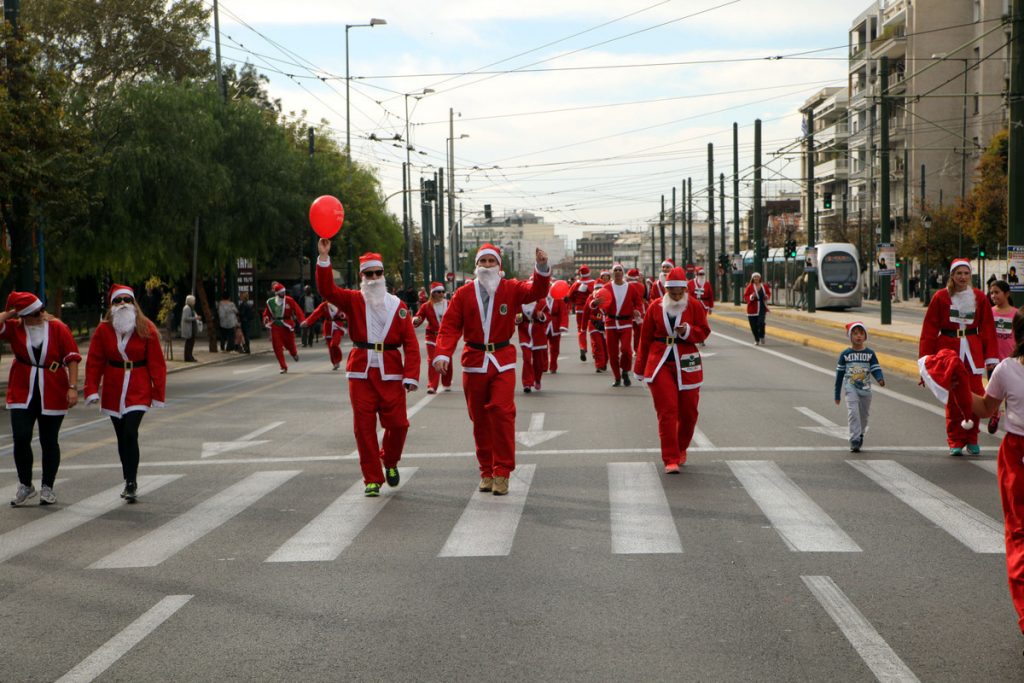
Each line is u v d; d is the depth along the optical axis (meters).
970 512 8.70
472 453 12.38
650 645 5.58
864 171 88.69
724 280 79.94
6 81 21.69
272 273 57.50
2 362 32.75
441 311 19.62
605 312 19.69
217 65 38.50
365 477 9.94
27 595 6.88
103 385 10.17
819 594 6.46
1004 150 58.56
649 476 10.59
